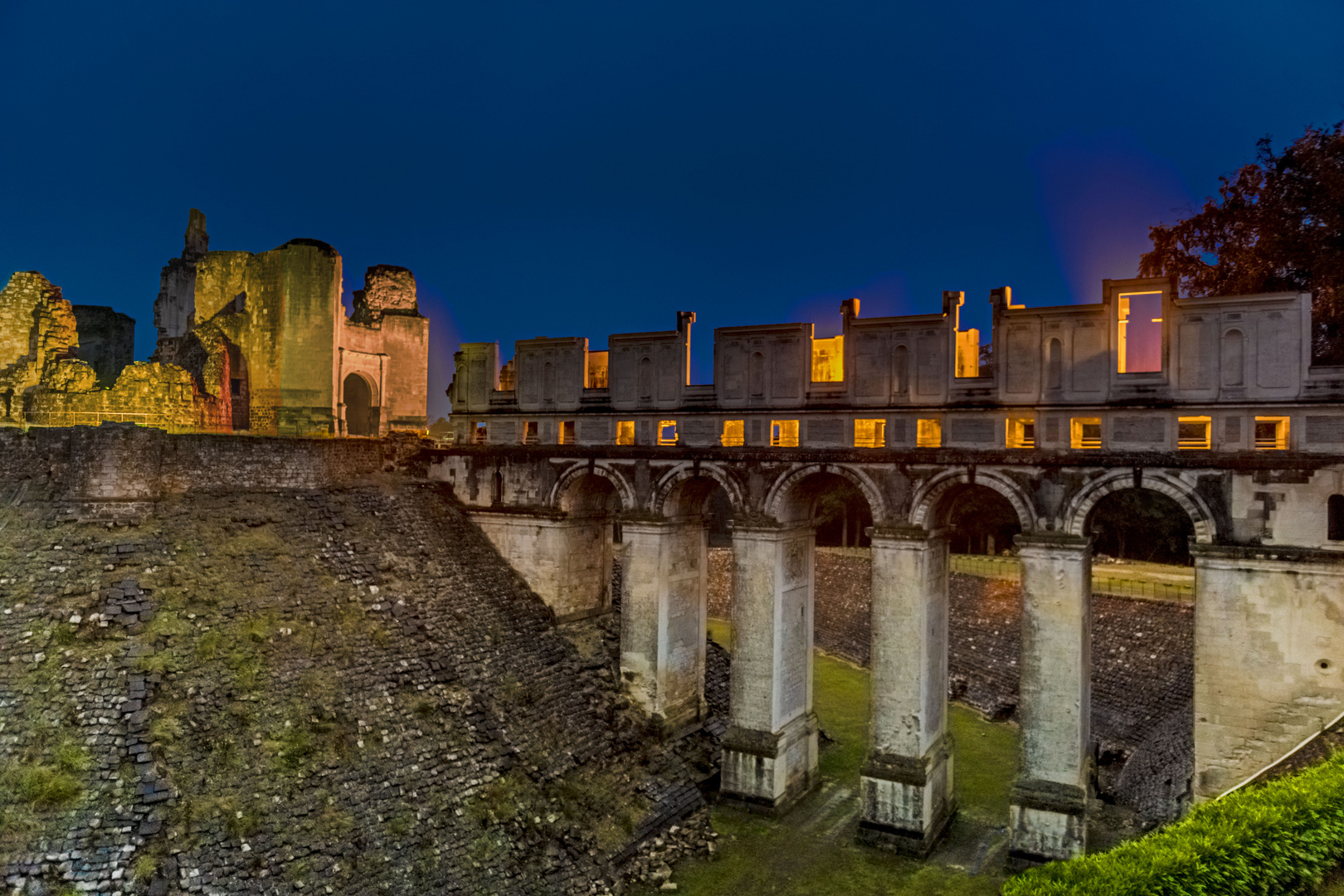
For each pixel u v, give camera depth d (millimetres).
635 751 30297
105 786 19250
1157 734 35469
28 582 23844
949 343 28188
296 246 45281
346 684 25109
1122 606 43812
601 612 38344
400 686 26250
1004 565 60094
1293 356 23828
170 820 19094
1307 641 23234
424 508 36312
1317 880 17891
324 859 20172
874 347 29438
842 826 29016
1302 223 34781
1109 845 26953
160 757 20188
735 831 28375
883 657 27922
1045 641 25844
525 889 22375
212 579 26047
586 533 37469
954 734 40000
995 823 29688
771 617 29844
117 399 36156
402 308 54562
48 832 18266
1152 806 28906
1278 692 23547
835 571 63938
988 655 47906
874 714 28031
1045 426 26844
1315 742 22688
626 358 34531
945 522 29750
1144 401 25453
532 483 36094
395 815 22203
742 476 30656
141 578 24734
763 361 31453
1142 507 54625
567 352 36250
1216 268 39469
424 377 54094
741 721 30328
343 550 30750
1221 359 24719
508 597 34375
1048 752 25672
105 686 21344
